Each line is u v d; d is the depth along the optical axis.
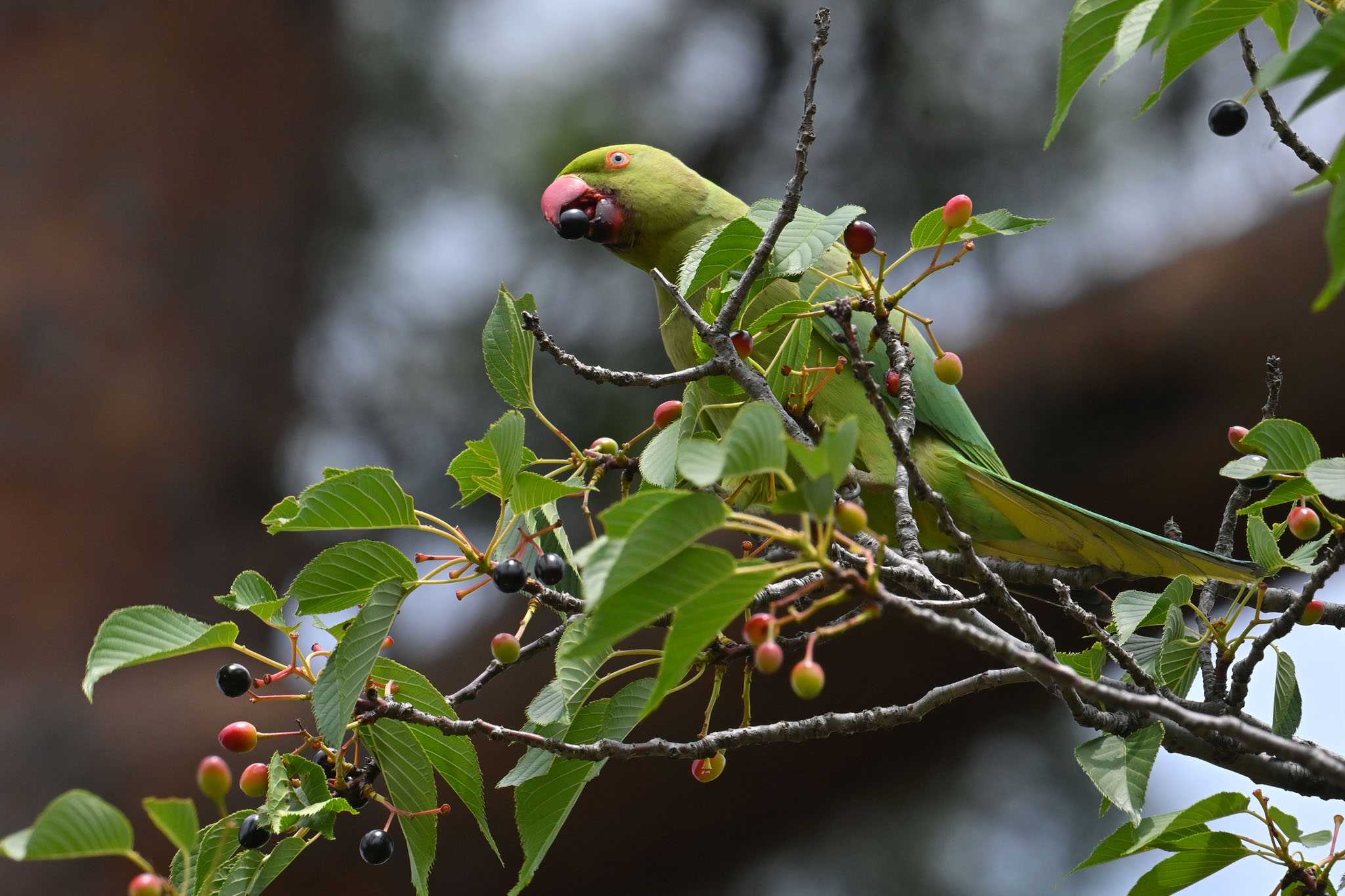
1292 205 10.67
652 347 11.63
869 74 11.94
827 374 5.92
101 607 12.95
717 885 11.96
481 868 11.16
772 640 3.42
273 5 14.30
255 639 13.13
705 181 8.34
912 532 4.79
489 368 5.08
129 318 13.62
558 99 12.48
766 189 12.05
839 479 3.15
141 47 14.26
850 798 11.62
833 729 4.63
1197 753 4.78
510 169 12.55
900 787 11.74
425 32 13.35
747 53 12.36
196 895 4.30
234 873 4.43
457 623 12.17
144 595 13.11
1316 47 2.74
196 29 14.37
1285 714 4.79
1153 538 6.48
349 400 13.07
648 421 11.55
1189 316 10.58
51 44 14.45
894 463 7.41
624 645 10.16
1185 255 10.94
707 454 3.13
